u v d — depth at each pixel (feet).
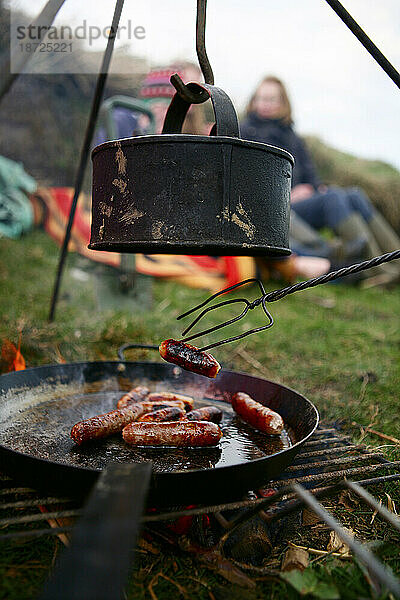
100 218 5.00
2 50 10.68
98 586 2.52
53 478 4.38
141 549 4.86
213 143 4.52
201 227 4.58
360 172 28.37
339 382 10.36
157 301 14.90
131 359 10.32
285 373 10.62
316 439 7.01
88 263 13.38
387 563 4.78
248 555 4.82
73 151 23.70
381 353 12.28
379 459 6.14
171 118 5.70
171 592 4.36
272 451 5.65
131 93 22.81
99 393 7.40
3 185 19.70
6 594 4.04
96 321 11.92
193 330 12.55
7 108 22.94
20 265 17.15
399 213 25.99
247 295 16.70
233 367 10.67
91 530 2.95
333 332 13.53
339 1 5.36
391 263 19.76
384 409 9.02
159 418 5.87
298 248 18.51
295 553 4.69
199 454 5.48
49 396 7.04
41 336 10.73
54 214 17.67
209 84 5.33
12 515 5.20
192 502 4.51
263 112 19.85
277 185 4.96
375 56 5.56
